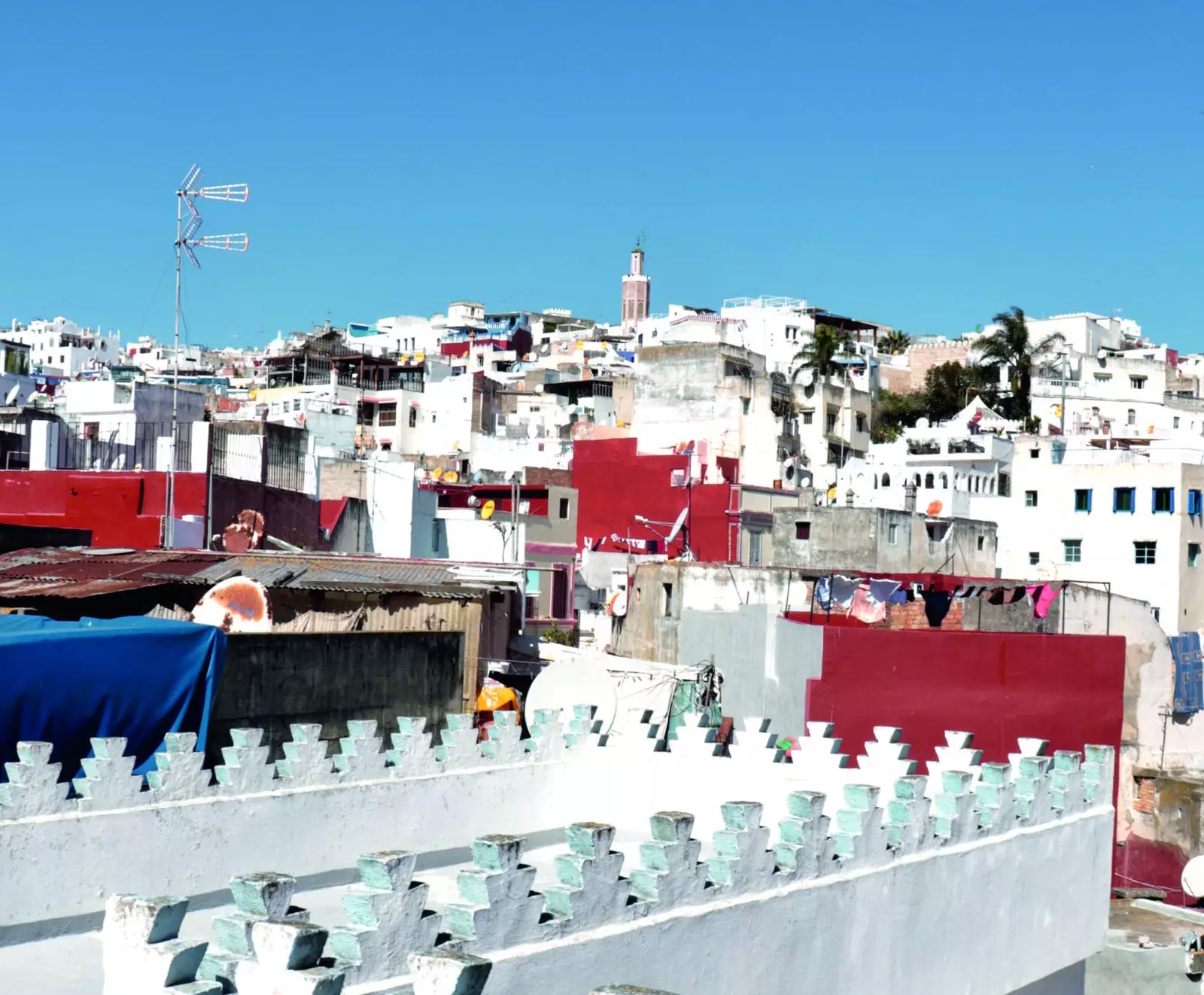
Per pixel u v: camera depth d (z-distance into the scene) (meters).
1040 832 19.67
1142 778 39.84
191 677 17.45
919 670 32.66
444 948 11.25
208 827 15.48
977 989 18.31
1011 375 105.31
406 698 21.56
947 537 55.94
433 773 18.36
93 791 14.45
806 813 15.84
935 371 109.50
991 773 19.08
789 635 33.66
